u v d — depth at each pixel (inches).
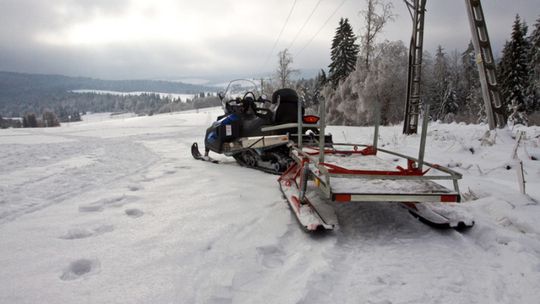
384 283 87.1
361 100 998.4
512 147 246.1
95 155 323.0
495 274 91.4
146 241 108.9
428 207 137.5
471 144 269.9
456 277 90.0
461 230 122.6
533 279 87.4
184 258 97.2
